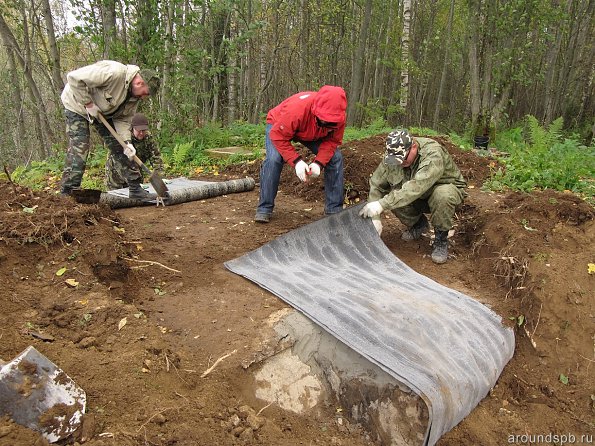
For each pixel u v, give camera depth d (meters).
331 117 4.33
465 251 4.80
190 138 9.82
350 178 6.50
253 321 3.30
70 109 4.76
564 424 3.22
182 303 3.52
